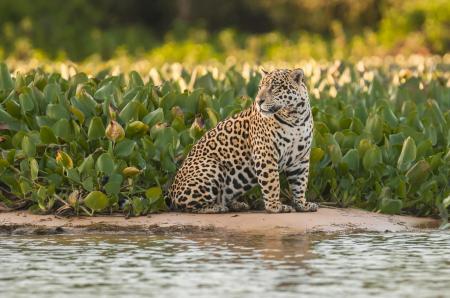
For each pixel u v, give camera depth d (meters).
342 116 24.45
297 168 21.89
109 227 20.83
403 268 17.05
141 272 16.72
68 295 15.23
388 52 65.38
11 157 22.23
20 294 15.33
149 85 24.50
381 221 21.58
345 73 30.47
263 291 15.40
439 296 15.13
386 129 24.09
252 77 28.28
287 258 17.84
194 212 21.92
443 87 29.92
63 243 19.42
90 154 22.17
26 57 63.00
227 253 18.31
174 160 22.59
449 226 21.50
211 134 22.23
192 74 30.23
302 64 37.31
